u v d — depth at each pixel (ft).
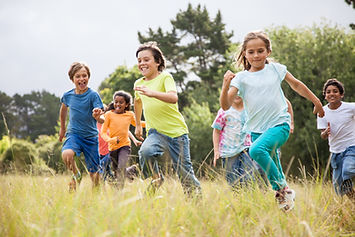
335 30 78.69
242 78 13.65
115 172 19.79
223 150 17.15
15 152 48.80
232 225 9.22
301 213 10.36
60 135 19.66
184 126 15.61
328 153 65.92
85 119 18.40
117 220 8.14
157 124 15.43
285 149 67.51
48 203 11.30
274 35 83.56
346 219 11.49
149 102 15.52
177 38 153.69
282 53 80.12
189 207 10.09
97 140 18.88
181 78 142.51
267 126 13.17
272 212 10.28
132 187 12.53
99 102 18.38
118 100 20.76
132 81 127.95
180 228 8.98
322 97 71.56
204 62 153.79
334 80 18.43
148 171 14.96
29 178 14.52
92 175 18.49
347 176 16.98
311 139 65.72
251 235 8.84
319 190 12.46
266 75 13.52
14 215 9.30
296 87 13.97
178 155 15.25
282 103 13.35
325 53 75.31
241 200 11.59
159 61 16.25
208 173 14.40
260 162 12.27
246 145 16.76
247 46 13.56
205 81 140.87
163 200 11.23
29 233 8.48
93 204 11.06
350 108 18.12
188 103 136.15
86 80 18.43
